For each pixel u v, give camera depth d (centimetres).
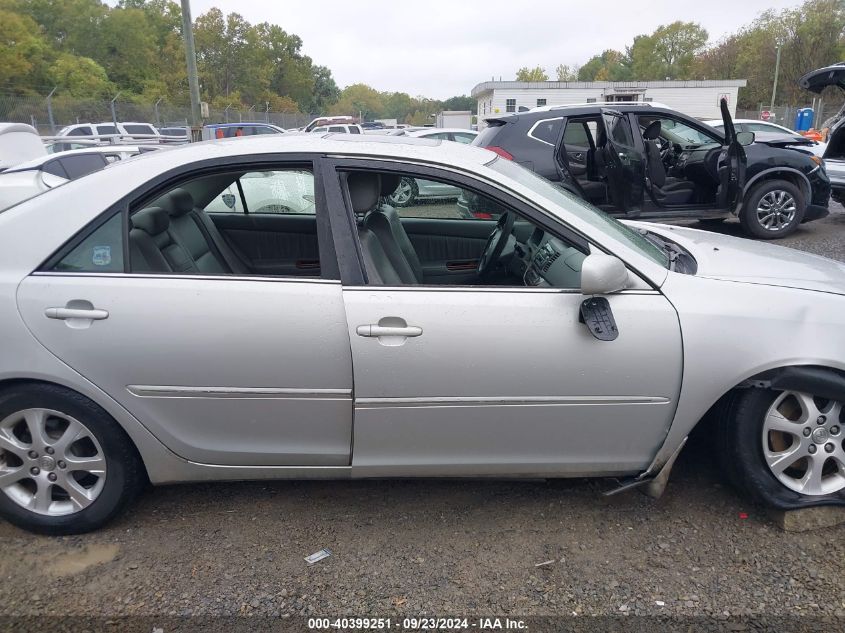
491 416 249
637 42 8450
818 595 227
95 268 246
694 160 771
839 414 256
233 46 7181
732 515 272
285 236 380
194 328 241
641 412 250
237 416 251
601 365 244
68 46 5853
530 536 263
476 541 261
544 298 246
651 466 261
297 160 253
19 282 243
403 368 242
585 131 735
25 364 242
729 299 249
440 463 259
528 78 10788
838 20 4712
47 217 250
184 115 2986
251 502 290
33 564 250
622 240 264
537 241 318
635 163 709
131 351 242
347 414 250
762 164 793
